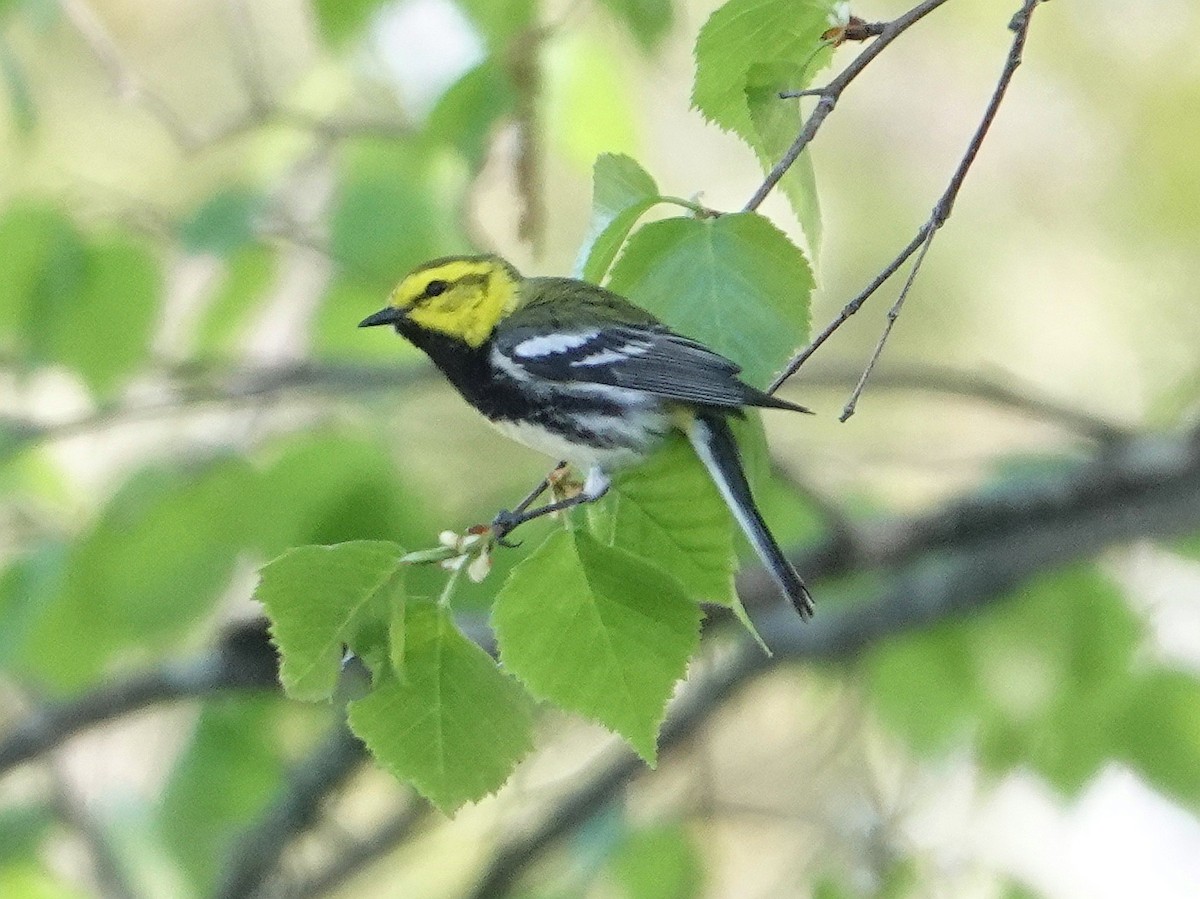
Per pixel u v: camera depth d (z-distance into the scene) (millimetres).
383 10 10328
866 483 13594
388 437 11914
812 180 6770
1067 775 10508
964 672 12148
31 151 13383
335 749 12453
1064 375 15445
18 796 14078
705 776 12219
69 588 11172
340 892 14508
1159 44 16172
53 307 10422
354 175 11258
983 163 16172
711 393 6410
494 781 6086
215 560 11297
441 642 6047
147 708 12414
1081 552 11922
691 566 6695
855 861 10898
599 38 11156
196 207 10930
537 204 9484
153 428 14305
